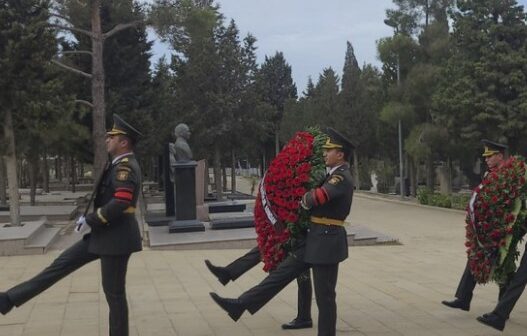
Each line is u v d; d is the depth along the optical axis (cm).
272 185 575
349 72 3966
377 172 4147
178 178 1466
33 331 630
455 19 2412
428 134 2661
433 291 841
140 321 671
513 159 668
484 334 620
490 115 2180
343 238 540
